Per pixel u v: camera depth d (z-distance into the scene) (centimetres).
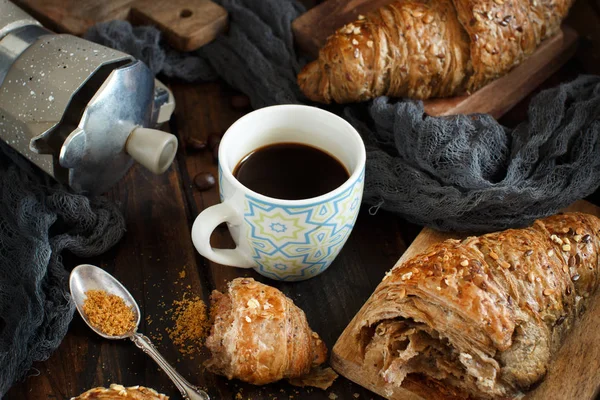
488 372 42
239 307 45
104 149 51
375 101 54
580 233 45
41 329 47
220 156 47
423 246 50
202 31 60
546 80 61
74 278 48
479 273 43
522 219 51
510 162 51
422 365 44
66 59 50
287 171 49
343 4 61
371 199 53
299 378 46
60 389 46
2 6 53
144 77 52
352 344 46
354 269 51
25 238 48
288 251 47
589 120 52
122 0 62
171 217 53
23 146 51
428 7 53
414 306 43
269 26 61
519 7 53
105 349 47
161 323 48
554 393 44
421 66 53
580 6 61
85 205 50
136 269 51
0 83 51
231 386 46
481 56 52
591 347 45
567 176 51
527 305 43
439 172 51
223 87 61
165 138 51
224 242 52
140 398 43
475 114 53
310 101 57
